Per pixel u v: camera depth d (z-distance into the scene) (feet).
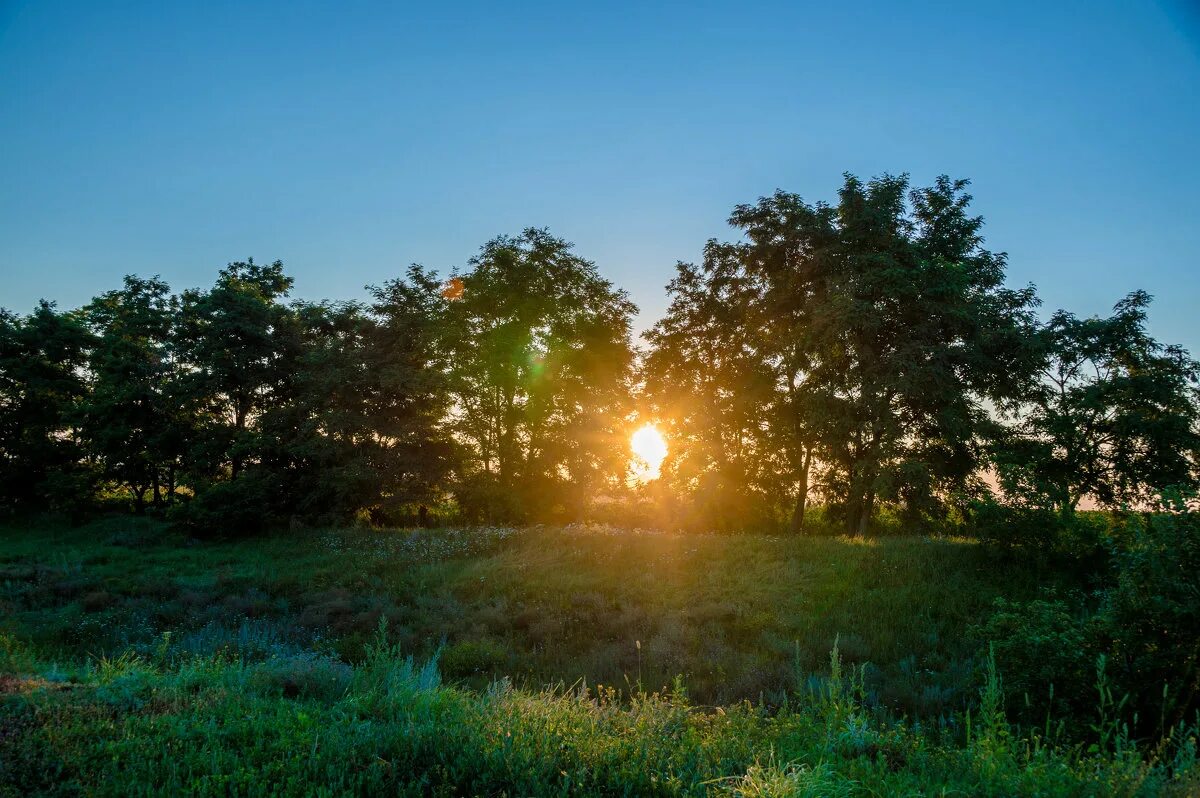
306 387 104.12
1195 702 21.54
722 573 56.39
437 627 46.21
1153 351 81.56
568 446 106.11
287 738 14.80
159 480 120.67
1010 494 53.67
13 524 113.80
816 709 20.89
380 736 15.26
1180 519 24.75
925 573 52.65
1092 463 79.82
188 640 40.91
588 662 38.63
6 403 124.47
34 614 49.78
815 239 92.22
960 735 24.77
